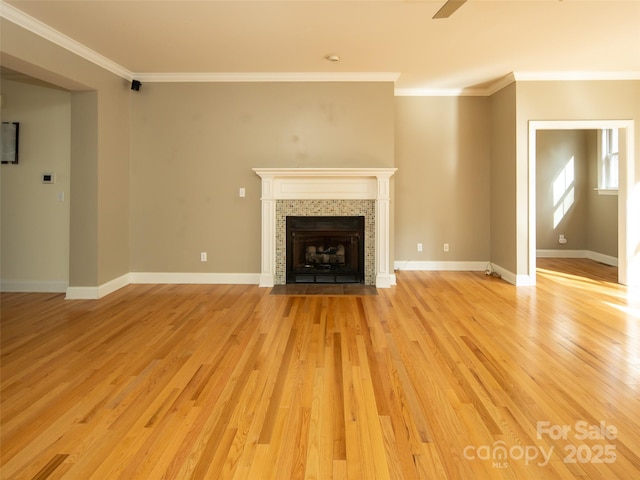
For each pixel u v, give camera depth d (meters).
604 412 2.51
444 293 5.46
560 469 1.99
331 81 5.82
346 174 5.70
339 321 4.30
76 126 5.09
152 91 5.86
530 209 5.85
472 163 6.83
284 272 5.94
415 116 6.81
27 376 3.01
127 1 3.60
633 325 4.16
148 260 5.99
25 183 5.47
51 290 5.52
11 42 3.76
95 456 2.09
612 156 7.61
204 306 4.85
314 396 2.71
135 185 5.94
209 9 3.74
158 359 3.31
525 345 3.61
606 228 7.62
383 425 2.37
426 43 4.59
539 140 8.20
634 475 1.95
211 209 5.94
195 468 2.00
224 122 5.88
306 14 3.85
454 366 3.17
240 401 2.65
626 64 5.35
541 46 4.68
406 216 6.91
